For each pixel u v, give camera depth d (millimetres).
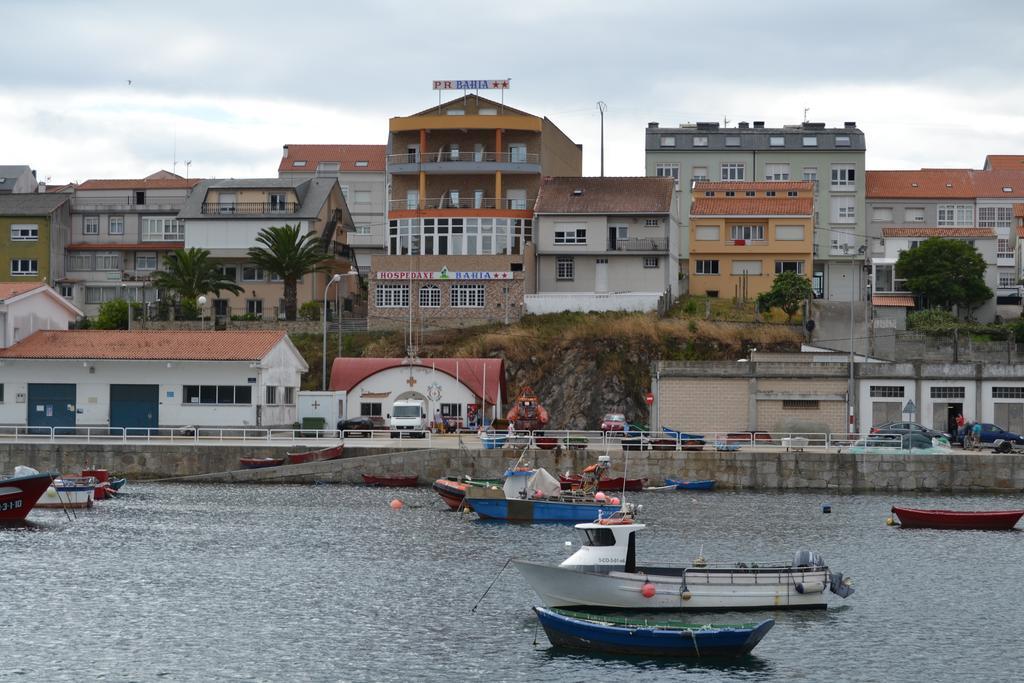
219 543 91750
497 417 150000
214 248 195625
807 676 61688
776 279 177125
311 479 125188
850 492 120750
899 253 199625
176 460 125938
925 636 68250
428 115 191875
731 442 129375
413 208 191125
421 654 64438
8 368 138000
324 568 83375
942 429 134125
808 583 73062
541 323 171750
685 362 135500
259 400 136750
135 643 65750
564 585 70062
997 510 108000
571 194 185250
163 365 137125
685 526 98875
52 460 125062
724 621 70562
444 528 99000
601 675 61469
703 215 194750
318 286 195250
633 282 181500
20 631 67500
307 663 62750
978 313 194125
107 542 91938
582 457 122438
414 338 171625
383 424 147375
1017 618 71938
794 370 134875
